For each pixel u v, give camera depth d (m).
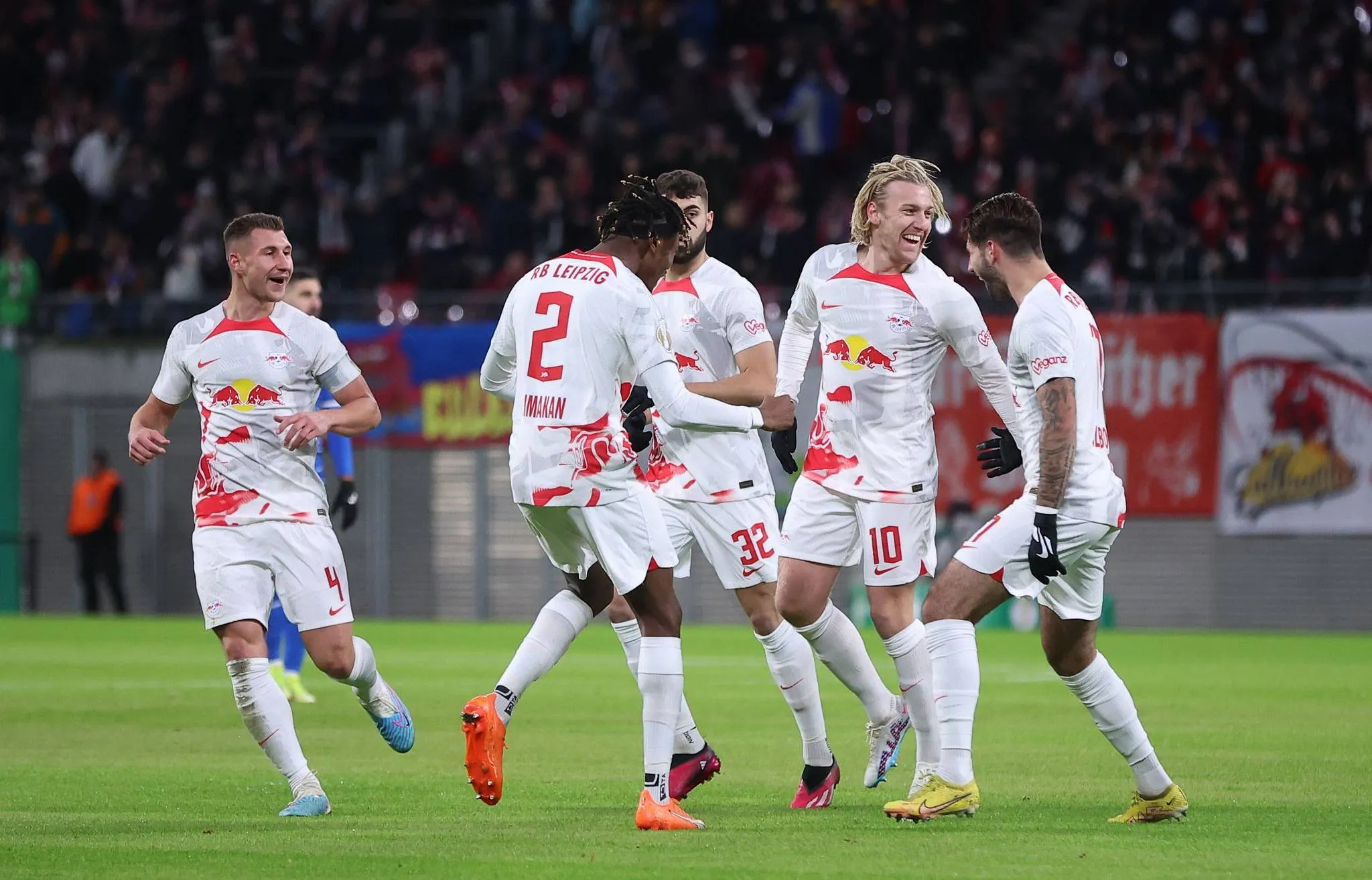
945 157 65.56
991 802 18.39
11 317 65.31
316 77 74.69
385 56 75.69
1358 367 53.72
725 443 19.59
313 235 67.75
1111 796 18.84
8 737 25.14
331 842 15.45
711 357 19.89
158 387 18.62
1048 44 72.62
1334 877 13.66
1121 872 13.87
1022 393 17.02
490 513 61.97
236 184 69.44
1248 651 44.94
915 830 16.25
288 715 17.64
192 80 74.12
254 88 74.50
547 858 14.54
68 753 23.19
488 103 72.44
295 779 17.58
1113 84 65.94
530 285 16.59
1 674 36.91
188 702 30.52
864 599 56.88
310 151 71.06
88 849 15.03
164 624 57.12
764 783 20.23
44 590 65.56
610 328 16.19
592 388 16.27
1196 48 67.62
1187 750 23.27
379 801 18.52
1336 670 38.41
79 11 77.00
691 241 19.75
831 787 18.27
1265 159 62.94
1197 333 55.34
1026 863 14.27
